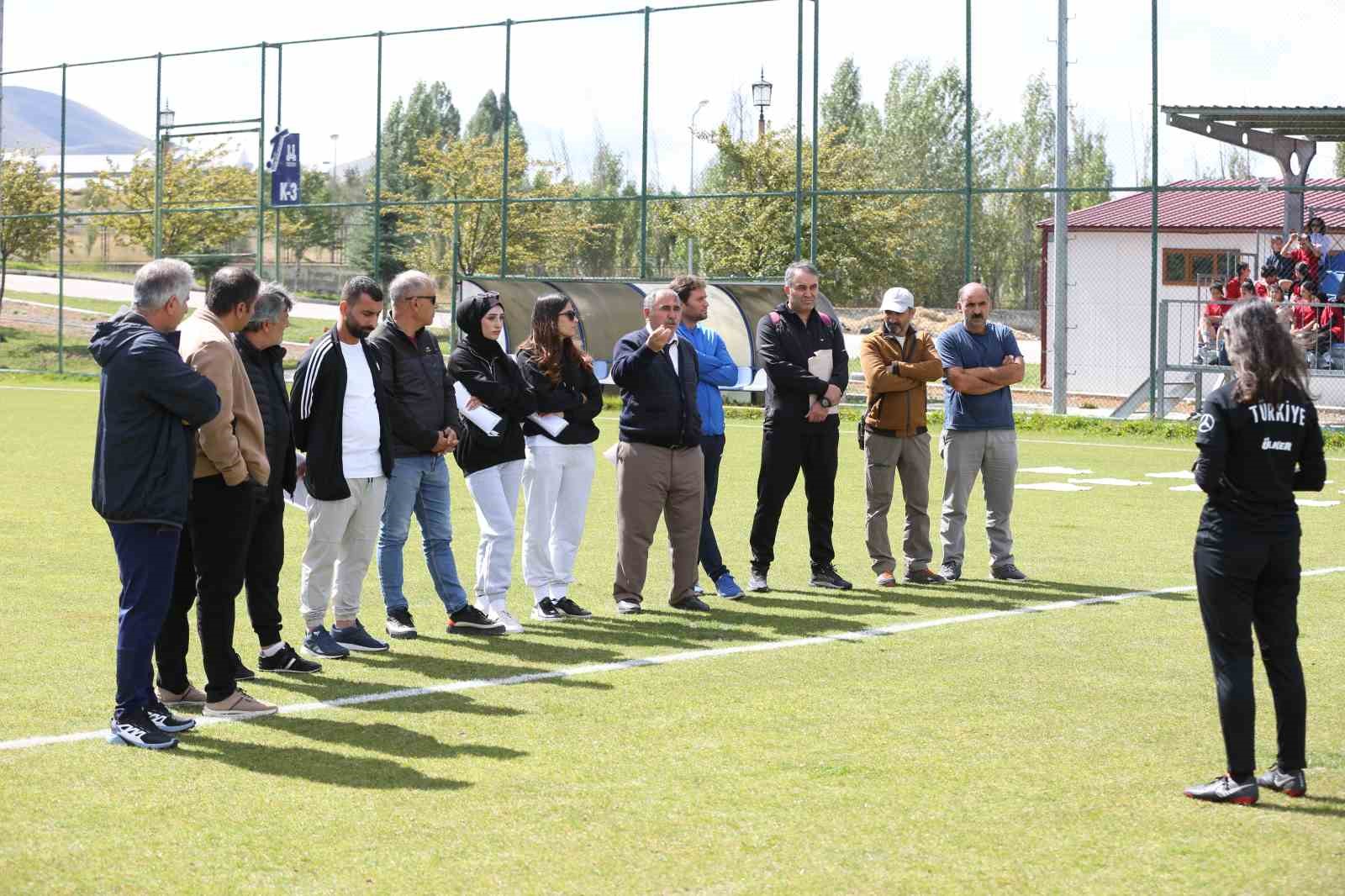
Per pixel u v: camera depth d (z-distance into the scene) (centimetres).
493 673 695
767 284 2381
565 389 816
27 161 3406
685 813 488
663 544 1111
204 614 616
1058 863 442
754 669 702
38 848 453
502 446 788
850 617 834
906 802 500
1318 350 2170
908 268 2544
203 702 641
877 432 934
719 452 898
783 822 479
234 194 3025
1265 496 497
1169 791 514
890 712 621
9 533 1113
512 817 484
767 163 2616
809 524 935
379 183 2767
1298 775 511
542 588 824
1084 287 2650
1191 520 1230
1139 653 738
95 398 2544
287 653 698
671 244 2714
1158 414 2145
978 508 1309
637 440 838
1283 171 2291
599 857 446
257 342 667
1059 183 2255
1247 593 503
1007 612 848
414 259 2911
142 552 563
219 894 416
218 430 593
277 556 695
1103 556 1049
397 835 466
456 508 1277
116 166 3241
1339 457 1788
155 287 564
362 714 620
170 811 489
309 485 708
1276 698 511
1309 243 2177
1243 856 449
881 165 2573
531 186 2805
